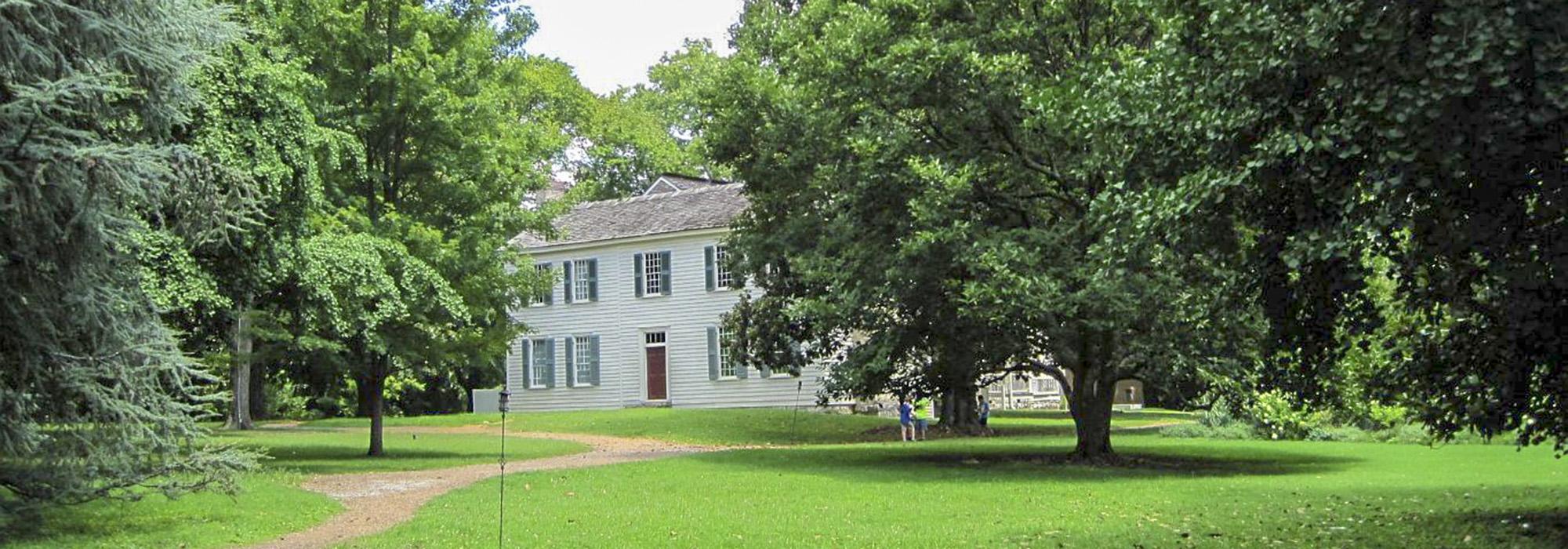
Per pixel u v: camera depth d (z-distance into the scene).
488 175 29.19
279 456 27.95
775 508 16.14
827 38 24.14
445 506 16.73
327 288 21.89
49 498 13.37
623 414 44.38
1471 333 12.39
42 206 11.86
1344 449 28.42
